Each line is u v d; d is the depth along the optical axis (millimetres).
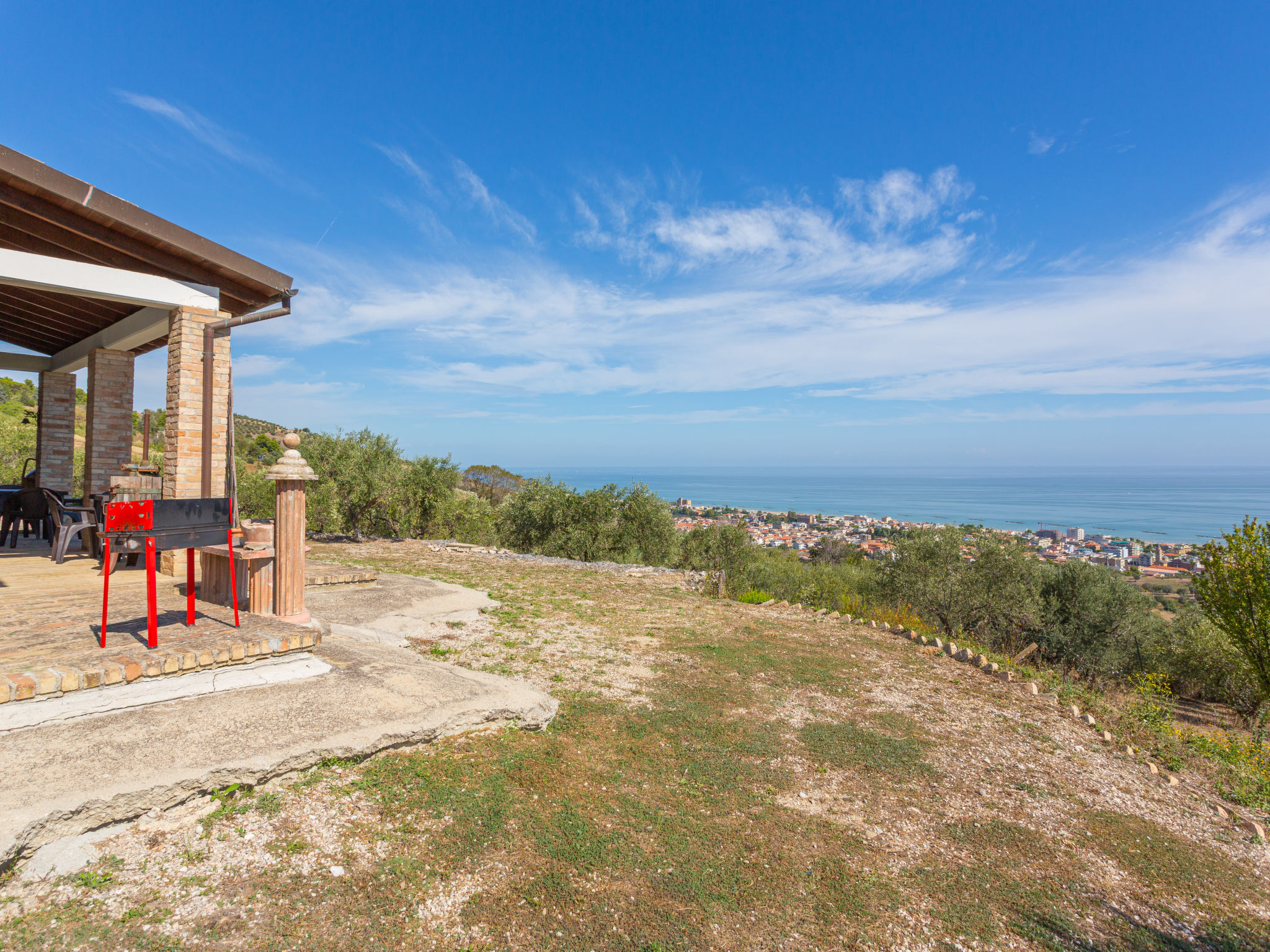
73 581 6637
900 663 7965
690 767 4609
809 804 4285
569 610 9367
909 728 5840
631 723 5262
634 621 9023
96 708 3578
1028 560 18672
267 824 3133
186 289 7043
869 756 5141
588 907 2969
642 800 4039
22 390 39625
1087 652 19453
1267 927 3514
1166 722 7605
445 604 8602
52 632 4520
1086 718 6715
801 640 8734
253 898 2676
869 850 3805
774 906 3176
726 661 7344
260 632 4625
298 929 2555
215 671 4172
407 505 18422
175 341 7047
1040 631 19359
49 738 3262
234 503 4859
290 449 5258
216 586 5711
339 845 3092
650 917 2963
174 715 3715
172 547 4270
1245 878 4031
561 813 3715
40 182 5801
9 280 5914
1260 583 12109
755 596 11961
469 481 28266
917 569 19703
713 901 3154
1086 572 21312
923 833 4090
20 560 7988
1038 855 3982
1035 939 3148
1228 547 12719
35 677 3436
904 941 3025
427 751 4102
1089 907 3477
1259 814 5215
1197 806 5113
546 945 2695
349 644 5605
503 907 2877
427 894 2881
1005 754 5527
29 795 2770
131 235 6641
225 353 7324
